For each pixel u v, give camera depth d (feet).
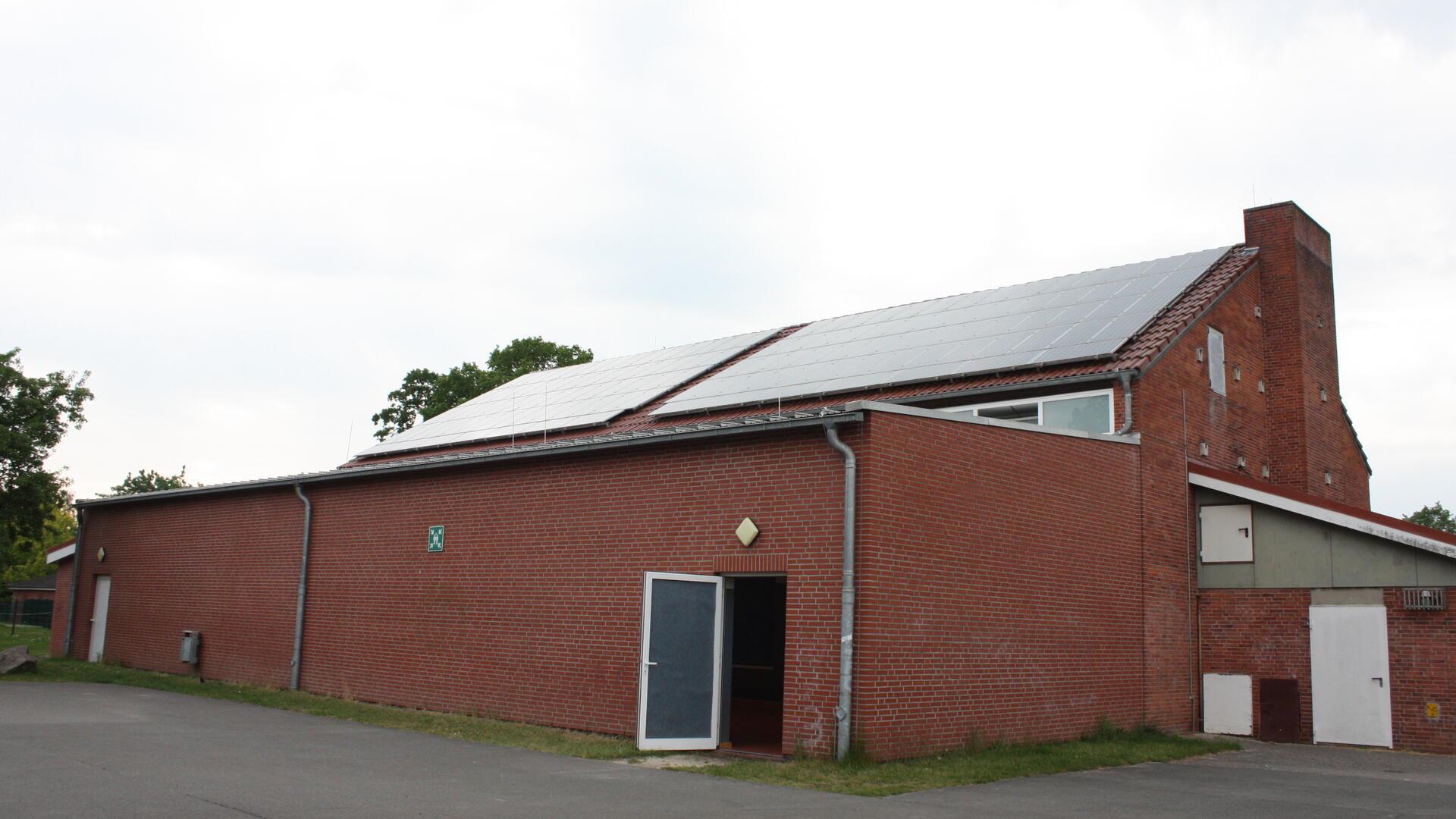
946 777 37.06
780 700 63.05
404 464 60.08
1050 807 32.81
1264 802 35.04
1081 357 56.39
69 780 32.01
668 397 79.41
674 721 43.27
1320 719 53.72
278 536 69.77
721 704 44.86
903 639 40.91
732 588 46.03
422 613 58.49
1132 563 53.62
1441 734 50.03
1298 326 70.03
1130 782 38.86
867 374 65.92
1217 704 57.00
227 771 34.68
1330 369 73.92
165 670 76.48
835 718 39.73
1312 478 69.15
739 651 66.28
